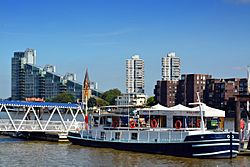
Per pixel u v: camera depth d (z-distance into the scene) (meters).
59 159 54.09
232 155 52.94
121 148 62.53
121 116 64.75
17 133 85.00
